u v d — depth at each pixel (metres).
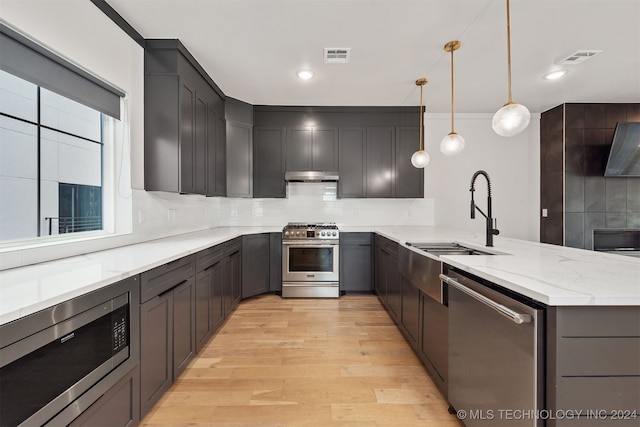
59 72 1.63
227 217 4.19
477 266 1.37
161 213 2.66
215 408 1.72
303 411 1.69
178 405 1.74
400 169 4.03
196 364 2.18
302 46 2.47
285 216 4.30
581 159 3.90
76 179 1.91
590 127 3.88
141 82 2.31
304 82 3.21
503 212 4.43
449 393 1.64
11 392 0.87
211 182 3.17
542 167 4.28
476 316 1.35
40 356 0.95
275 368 2.13
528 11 2.02
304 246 3.74
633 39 2.37
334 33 2.29
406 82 3.21
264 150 3.97
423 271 2.03
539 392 0.97
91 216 2.03
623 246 4.03
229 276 3.04
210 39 2.36
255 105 3.94
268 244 3.83
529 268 1.33
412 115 4.04
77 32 1.71
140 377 1.49
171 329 1.80
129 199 2.20
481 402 1.31
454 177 4.42
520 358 1.04
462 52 2.58
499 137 4.41
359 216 4.32
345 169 4.01
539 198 4.33
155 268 1.61
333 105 3.97
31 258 1.46
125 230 2.19
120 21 2.07
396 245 2.78
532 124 4.37
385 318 3.07
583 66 2.85
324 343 2.51
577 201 3.92
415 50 2.53
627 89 3.44
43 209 1.68
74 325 1.07
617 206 3.92
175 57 2.36
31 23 1.45
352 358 2.27
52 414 1.00
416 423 1.60
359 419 1.63
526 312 1.01
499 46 2.47
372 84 3.26
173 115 2.37
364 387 1.91
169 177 2.37
